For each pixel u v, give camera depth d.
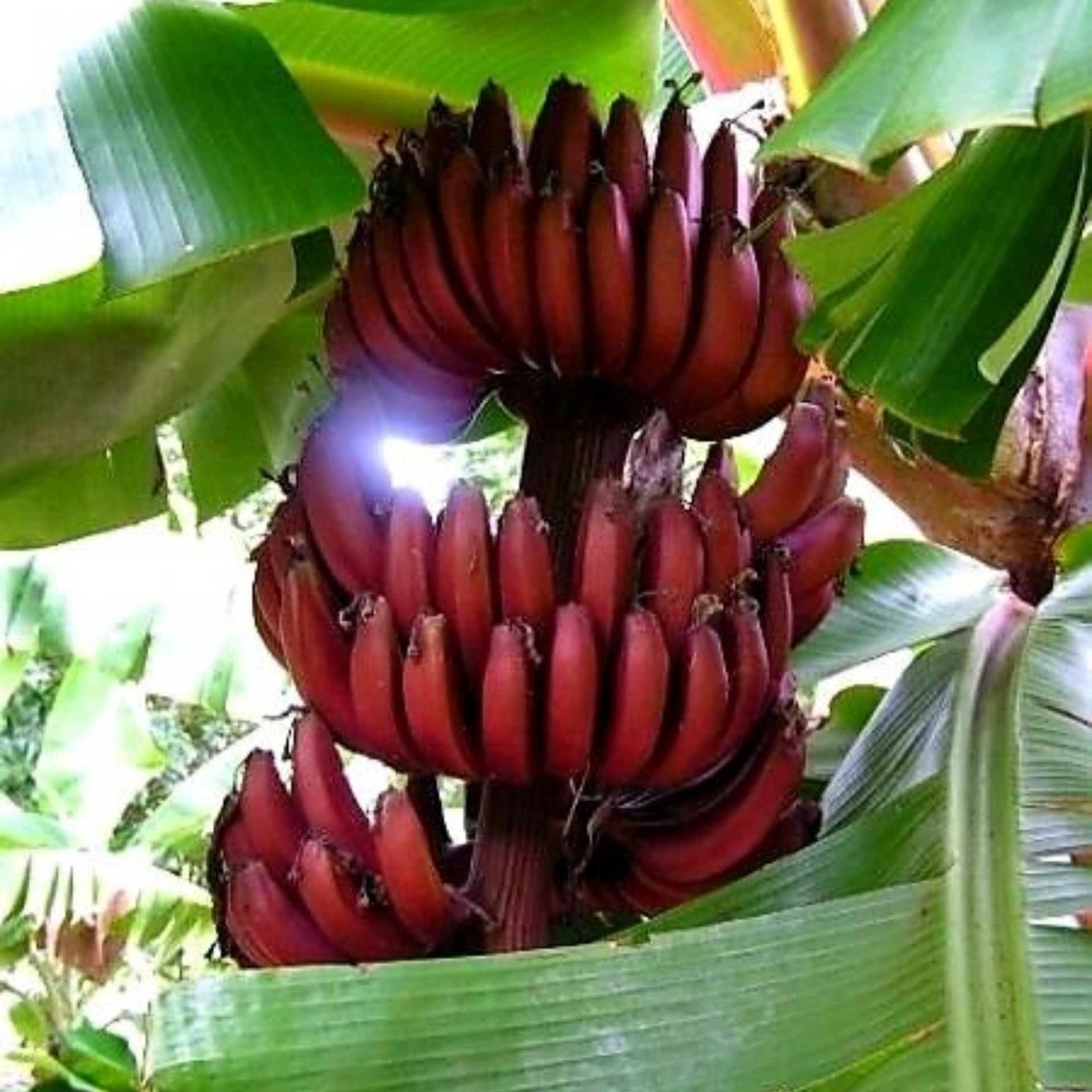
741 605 1.33
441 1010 1.12
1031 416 1.77
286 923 1.33
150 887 4.00
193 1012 1.10
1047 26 0.89
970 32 0.92
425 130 1.52
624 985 1.14
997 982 1.16
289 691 3.57
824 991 1.16
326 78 1.70
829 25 1.65
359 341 1.49
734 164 1.45
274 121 1.23
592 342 1.40
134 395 1.64
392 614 1.32
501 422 1.92
